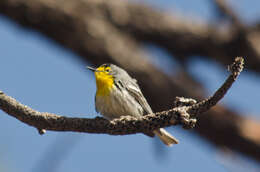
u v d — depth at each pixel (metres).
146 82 14.15
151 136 9.58
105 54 14.21
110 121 7.10
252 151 13.97
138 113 10.56
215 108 13.85
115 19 14.84
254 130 13.99
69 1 14.26
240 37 14.02
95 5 14.78
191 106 6.71
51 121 7.12
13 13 14.02
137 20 15.19
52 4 14.00
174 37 15.23
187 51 15.28
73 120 7.14
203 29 15.01
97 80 10.62
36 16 14.00
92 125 7.14
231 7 13.54
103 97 10.43
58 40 14.52
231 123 13.88
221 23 14.23
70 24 14.11
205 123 14.00
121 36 14.84
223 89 6.36
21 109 7.07
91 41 14.20
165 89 14.21
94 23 14.39
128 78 10.84
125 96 10.41
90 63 14.62
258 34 14.13
